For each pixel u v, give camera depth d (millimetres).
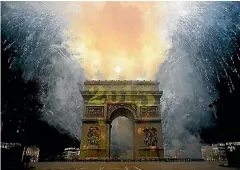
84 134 62781
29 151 55750
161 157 60781
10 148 25672
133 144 64625
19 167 25641
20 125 61062
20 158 26016
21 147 26734
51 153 80500
